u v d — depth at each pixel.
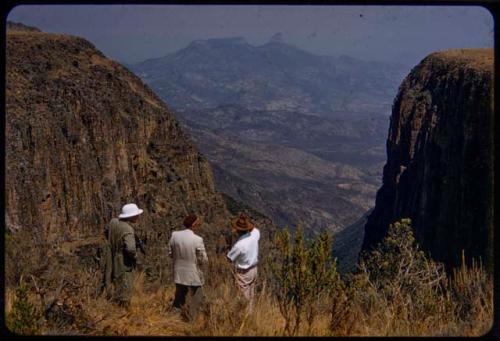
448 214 31.50
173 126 58.78
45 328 5.97
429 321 6.36
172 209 49.91
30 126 32.12
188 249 8.10
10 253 8.02
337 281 6.96
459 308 6.36
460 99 35.78
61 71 41.06
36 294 6.93
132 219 8.88
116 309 8.04
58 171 34.03
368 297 6.93
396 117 53.81
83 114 40.59
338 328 6.21
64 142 35.78
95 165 40.16
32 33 42.62
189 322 7.30
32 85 36.47
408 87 52.94
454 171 33.53
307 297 6.79
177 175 54.69
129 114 50.38
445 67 43.22
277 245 7.27
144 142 52.97
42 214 29.84
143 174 50.19
